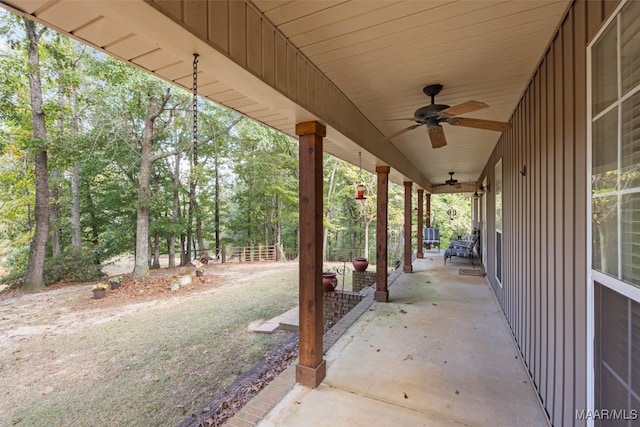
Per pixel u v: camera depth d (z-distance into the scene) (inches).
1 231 390.9
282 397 85.7
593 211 54.0
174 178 491.5
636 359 41.9
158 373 146.8
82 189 443.5
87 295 303.0
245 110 108.3
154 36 50.6
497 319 148.6
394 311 162.1
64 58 291.4
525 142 107.8
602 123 51.1
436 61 85.9
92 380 141.6
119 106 350.0
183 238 553.3
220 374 144.3
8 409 121.1
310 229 95.0
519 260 117.3
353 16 65.7
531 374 94.0
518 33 72.1
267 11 64.6
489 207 232.7
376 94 109.7
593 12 53.8
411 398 84.4
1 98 285.6
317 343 93.4
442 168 289.7
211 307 261.9
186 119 386.9
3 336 198.7
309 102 86.6
